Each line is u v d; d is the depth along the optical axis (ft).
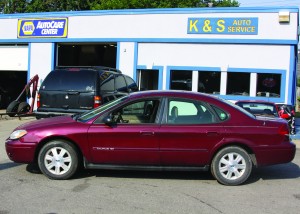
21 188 20.03
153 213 16.71
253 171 25.32
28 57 63.36
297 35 50.21
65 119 22.85
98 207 17.34
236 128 21.36
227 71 53.16
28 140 21.61
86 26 59.82
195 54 54.65
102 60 77.71
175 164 21.48
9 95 71.77
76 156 21.68
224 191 20.39
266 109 38.68
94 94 34.83
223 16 52.90
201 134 21.20
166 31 55.72
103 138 21.34
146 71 59.06
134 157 21.35
